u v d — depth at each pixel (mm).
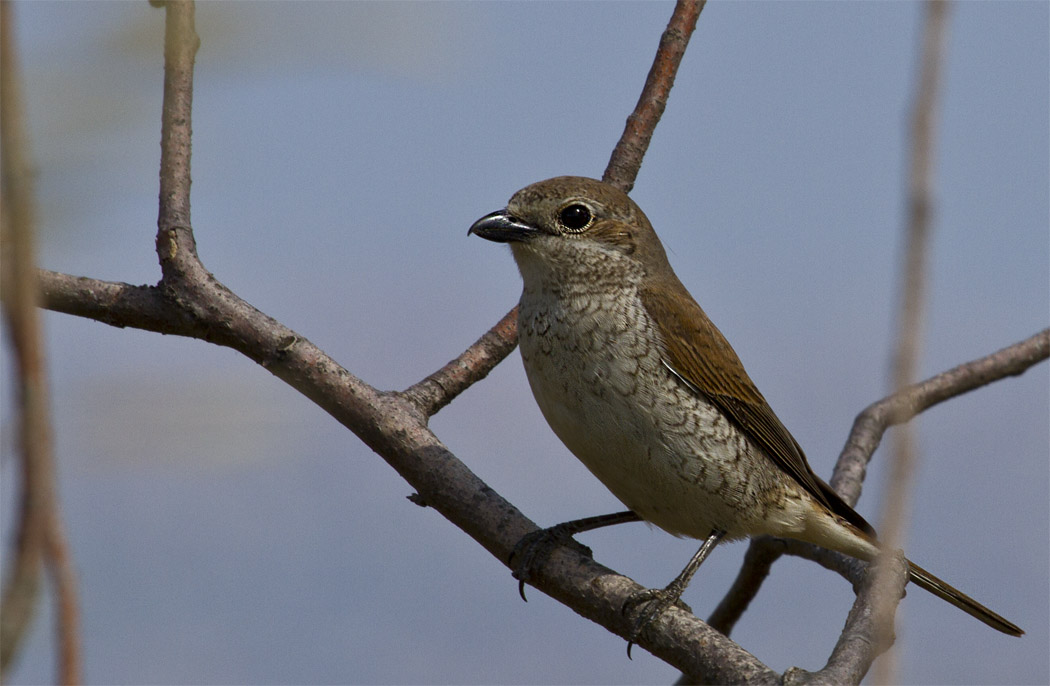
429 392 7766
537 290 8477
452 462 7477
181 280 7023
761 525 8586
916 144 2877
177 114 7004
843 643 5668
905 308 2895
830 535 8719
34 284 2270
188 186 7102
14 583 2195
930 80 2881
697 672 6414
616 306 8320
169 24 6715
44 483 2242
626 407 8195
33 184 2311
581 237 8445
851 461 9664
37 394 2248
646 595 6836
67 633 2385
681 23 9031
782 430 8766
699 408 8281
